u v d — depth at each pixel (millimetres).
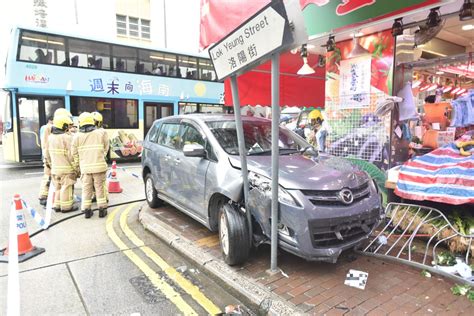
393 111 5219
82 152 5973
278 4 2646
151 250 4582
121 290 3496
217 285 3631
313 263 3879
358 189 3602
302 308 2982
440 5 3646
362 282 3410
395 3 3980
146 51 13586
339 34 5289
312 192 3328
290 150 4699
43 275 3824
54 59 11539
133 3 28375
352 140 5793
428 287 3334
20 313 3074
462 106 4855
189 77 14766
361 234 3578
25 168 12164
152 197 6270
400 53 5074
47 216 5531
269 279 3512
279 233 3479
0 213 6320
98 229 5461
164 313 3090
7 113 11281
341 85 5895
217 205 4262
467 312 2900
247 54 3141
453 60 4738
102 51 12539
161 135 6055
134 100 13336
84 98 12203
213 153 4363
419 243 4371
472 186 3916
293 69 7246
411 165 4629
